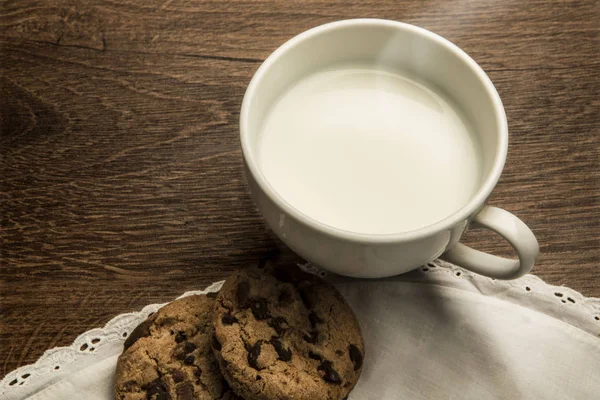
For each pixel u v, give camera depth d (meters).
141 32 0.46
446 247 0.37
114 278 0.42
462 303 0.41
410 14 0.47
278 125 0.40
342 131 0.39
